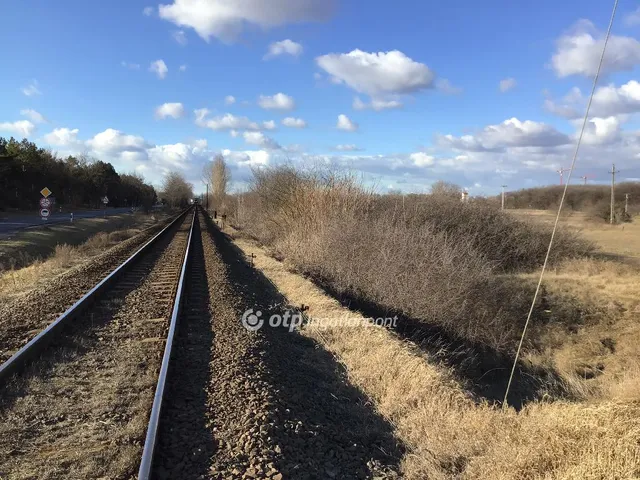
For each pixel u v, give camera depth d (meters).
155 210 98.31
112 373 6.43
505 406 5.86
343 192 19.88
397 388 6.66
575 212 81.12
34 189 64.75
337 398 6.61
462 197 25.28
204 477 4.08
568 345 13.21
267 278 16.30
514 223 24.89
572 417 4.47
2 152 59.84
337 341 9.07
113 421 5.03
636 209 83.12
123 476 4.00
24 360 6.55
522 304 15.86
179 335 8.34
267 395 5.77
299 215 22.30
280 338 9.21
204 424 5.04
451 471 4.70
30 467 4.12
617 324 14.55
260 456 4.43
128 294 12.05
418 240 13.95
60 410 5.27
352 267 14.18
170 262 18.78
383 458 5.10
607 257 26.84
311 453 4.80
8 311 9.89
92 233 40.41
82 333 8.30
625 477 3.52
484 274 13.36
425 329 11.36
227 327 9.06
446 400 6.20
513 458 4.28
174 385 5.98
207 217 71.81
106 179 97.00
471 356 11.02
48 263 19.12
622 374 10.19
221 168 88.06
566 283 18.84
